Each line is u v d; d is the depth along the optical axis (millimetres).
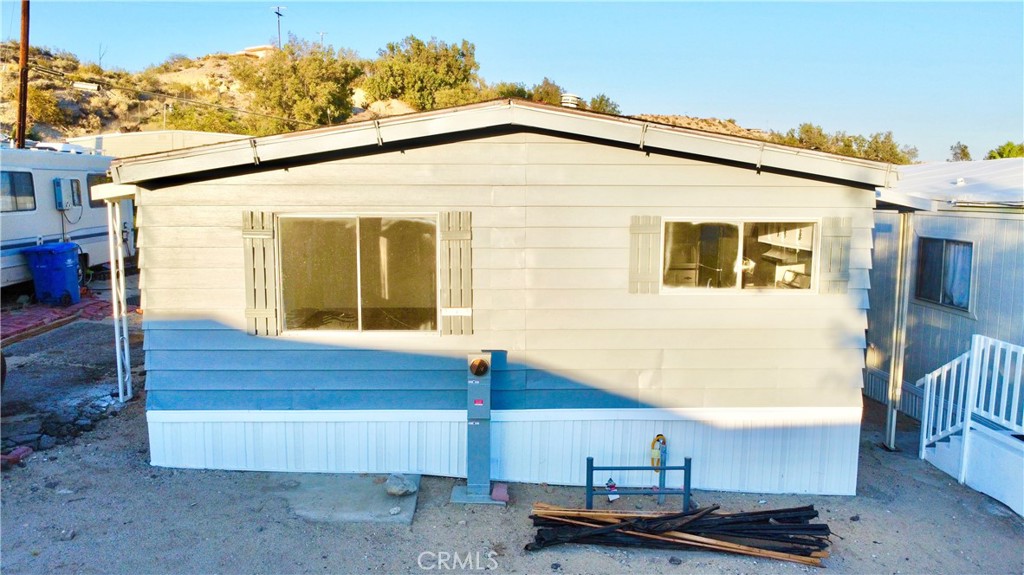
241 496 6312
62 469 6625
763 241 6789
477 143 6520
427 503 6430
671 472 7070
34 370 9625
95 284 16281
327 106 31797
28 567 5004
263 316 6613
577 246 6676
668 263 6758
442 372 6773
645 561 5691
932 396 8344
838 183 6703
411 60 37094
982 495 7379
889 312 10609
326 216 6555
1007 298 8203
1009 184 8977
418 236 6609
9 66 33281
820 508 6855
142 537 5531
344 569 5301
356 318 6684
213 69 45000
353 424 6797
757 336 6891
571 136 6543
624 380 6883
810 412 7008
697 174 6625
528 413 6867
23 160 13203
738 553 5855
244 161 6223
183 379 6707
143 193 6449
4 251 12648
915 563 5930
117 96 33812
